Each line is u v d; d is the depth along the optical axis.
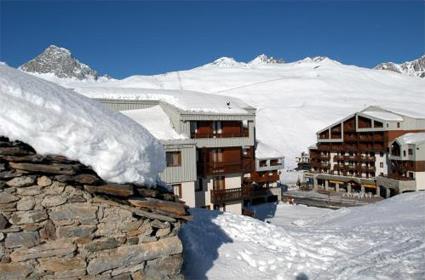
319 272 10.20
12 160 5.55
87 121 6.16
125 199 6.45
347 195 54.19
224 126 29.67
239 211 30.31
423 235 14.28
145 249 6.50
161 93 30.16
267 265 10.09
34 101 5.86
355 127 58.06
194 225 11.18
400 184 46.84
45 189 5.77
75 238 5.93
